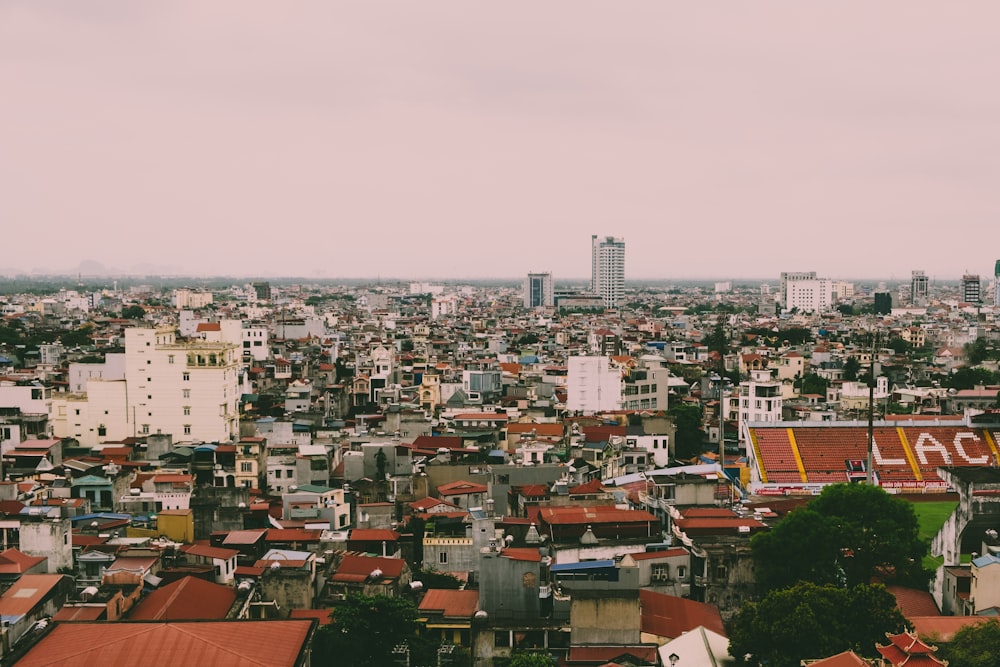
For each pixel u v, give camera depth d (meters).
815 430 186.00
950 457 180.38
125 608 91.75
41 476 155.00
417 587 105.81
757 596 104.88
